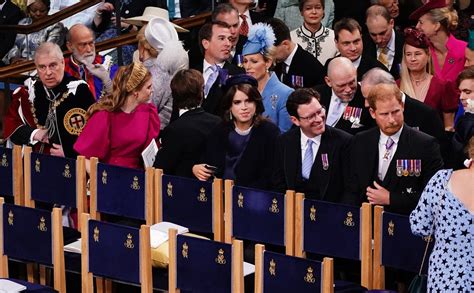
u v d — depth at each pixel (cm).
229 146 2216
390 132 2056
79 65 2619
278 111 2417
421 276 1880
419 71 2425
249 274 1995
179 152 2256
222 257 1892
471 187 1788
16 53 2916
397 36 2720
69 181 2258
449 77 2547
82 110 2370
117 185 2211
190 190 2145
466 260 1789
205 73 2525
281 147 2175
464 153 1994
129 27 3030
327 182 2141
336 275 2112
